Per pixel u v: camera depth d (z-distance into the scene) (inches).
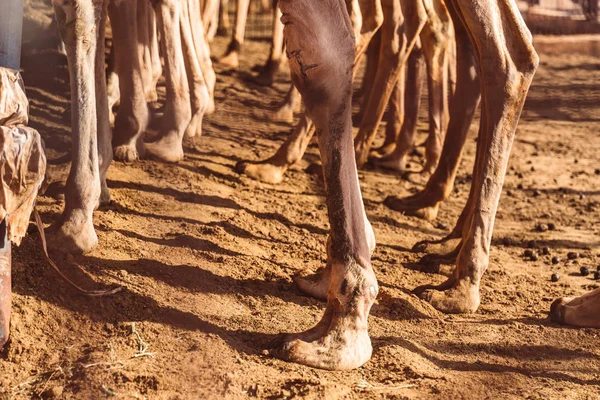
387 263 213.5
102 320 148.9
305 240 219.8
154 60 305.4
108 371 133.6
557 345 167.9
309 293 177.6
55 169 216.8
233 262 187.6
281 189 267.7
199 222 209.9
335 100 140.3
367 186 290.8
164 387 131.7
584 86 557.9
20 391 129.6
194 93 286.2
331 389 135.0
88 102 166.6
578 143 400.8
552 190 316.2
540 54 683.4
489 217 185.6
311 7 134.6
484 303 193.8
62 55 368.8
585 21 770.8
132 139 248.4
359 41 249.6
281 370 140.7
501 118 183.0
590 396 144.5
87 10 160.1
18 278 153.3
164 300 159.2
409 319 175.2
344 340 145.9
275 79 456.4
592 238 261.6
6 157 129.0
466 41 240.7
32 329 143.4
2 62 137.9
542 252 244.7
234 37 492.4
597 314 177.9
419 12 279.0
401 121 328.5
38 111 285.6
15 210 132.7
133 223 197.3
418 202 265.9
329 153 143.2
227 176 263.6
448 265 208.2
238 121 352.5
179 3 259.9
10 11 137.0
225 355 142.8
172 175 244.8
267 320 160.4
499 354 161.3
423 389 140.6
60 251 165.0
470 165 346.0
